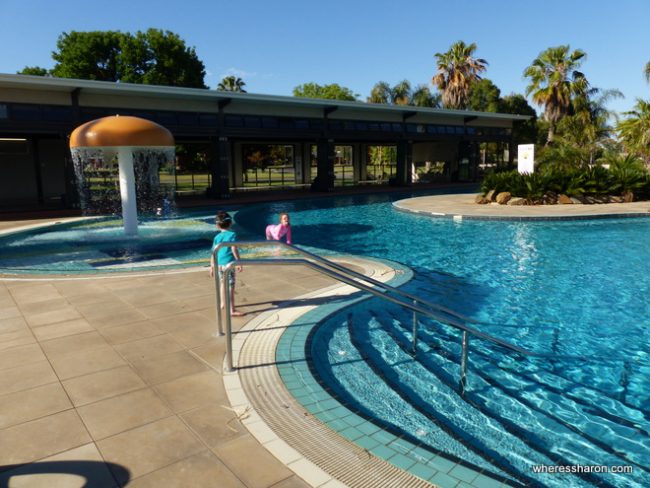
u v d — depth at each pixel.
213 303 6.47
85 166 19.62
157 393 3.93
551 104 40.00
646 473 3.31
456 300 7.59
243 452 3.11
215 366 4.46
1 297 6.84
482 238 12.95
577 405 4.29
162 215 18.30
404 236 13.52
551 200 19.38
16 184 23.83
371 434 3.34
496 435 3.76
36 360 4.61
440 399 4.33
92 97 18.48
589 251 11.16
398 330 6.05
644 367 5.13
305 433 3.33
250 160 54.38
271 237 9.04
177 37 40.28
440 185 31.70
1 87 16.53
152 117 20.06
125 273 8.30
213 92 20.08
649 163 27.84
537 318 6.77
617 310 7.09
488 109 45.78
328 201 23.31
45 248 11.59
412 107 27.30
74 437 3.30
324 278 8.02
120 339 5.16
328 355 5.21
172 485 2.79
